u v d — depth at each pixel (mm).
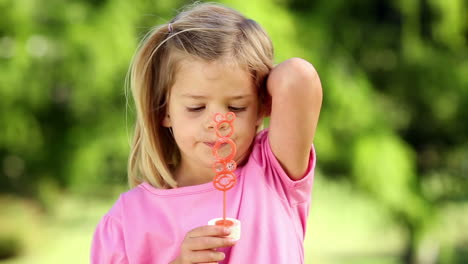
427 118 9398
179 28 2125
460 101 9016
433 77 8930
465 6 8297
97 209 13562
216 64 1964
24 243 11508
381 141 8391
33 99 8188
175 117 2064
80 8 7672
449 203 10188
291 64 2006
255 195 2084
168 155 2293
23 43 7707
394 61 9062
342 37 8805
